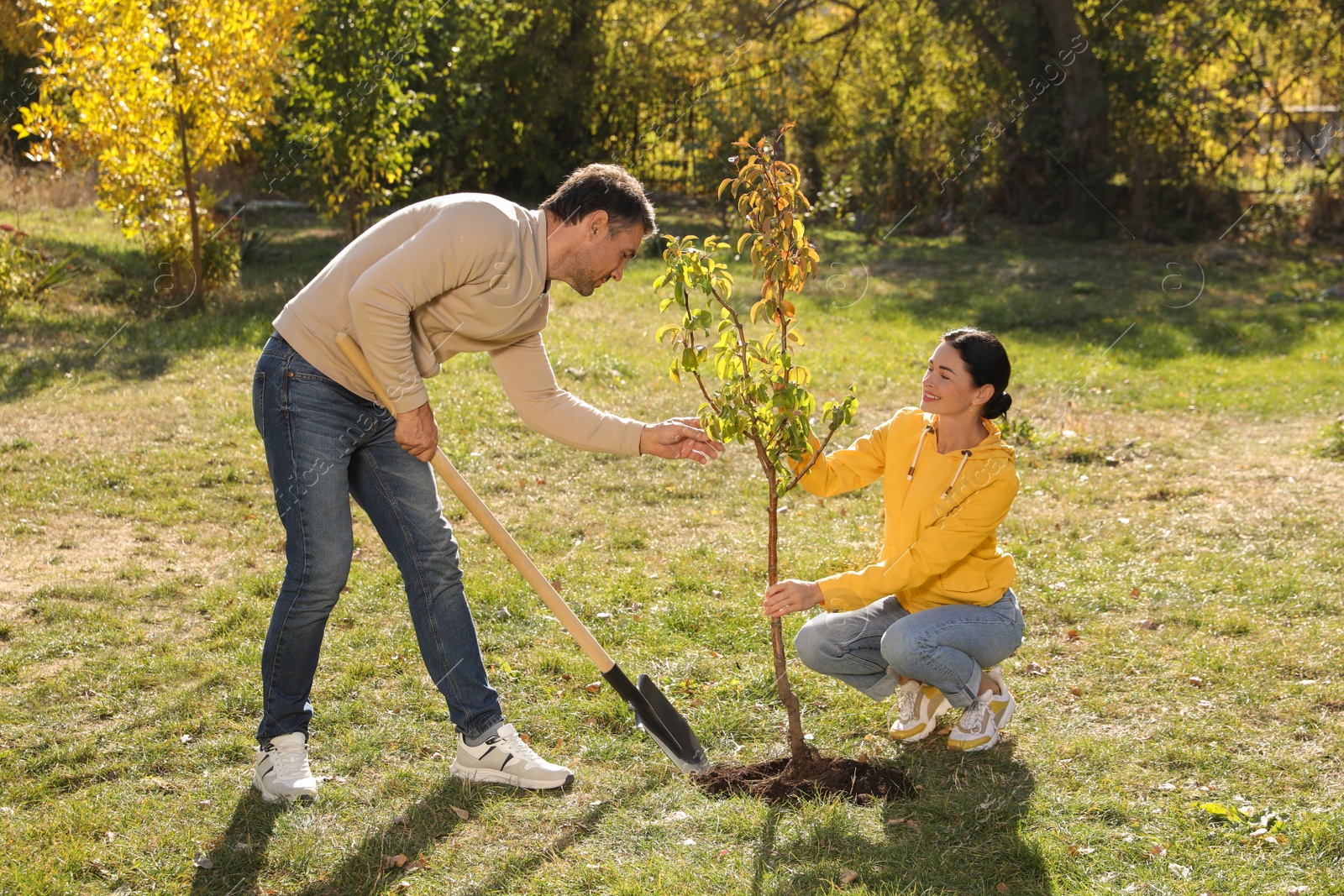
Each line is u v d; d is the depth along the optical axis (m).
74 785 3.05
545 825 2.90
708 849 2.78
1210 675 3.78
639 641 4.04
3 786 3.02
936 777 3.13
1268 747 3.30
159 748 3.22
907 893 2.58
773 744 3.37
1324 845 2.78
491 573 4.62
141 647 3.94
